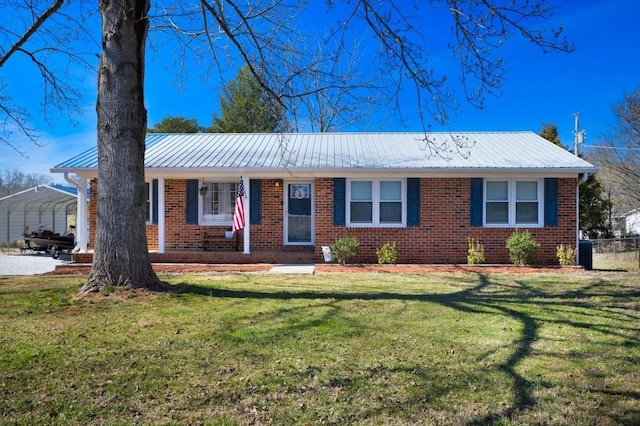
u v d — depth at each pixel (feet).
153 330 17.52
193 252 44.73
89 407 11.15
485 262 43.55
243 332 17.37
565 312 21.70
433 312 21.40
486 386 12.68
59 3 26.86
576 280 32.83
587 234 86.22
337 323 18.99
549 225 43.27
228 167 43.19
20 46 29.37
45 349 15.16
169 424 10.38
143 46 25.11
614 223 102.89
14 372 13.20
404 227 43.96
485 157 45.57
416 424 10.53
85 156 48.24
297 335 17.16
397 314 20.85
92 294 23.17
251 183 47.67
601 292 27.58
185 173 44.27
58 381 12.65
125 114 24.14
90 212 49.34
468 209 43.73
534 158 44.88
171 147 51.98
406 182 43.96
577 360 14.85
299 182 47.75
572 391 12.39
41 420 10.48
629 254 67.77
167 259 43.47
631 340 17.10
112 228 24.13
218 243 47.44
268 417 10.78
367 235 44.09
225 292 25.43
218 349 15.48
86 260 43.78
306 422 10.57
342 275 35.14
